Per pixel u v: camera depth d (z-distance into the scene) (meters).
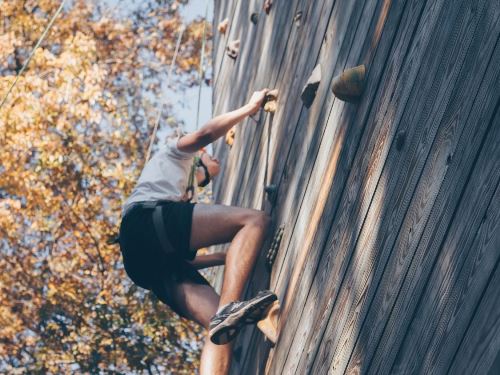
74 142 12.52
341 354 3.01
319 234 3.59
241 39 7.02
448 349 2.22
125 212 4.39
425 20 2.88
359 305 2.94
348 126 3.48
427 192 2.56
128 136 14.13
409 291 2.55
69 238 13.19
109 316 12.34
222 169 7.20
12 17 15.39
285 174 4.43
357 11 3.66
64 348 12.59
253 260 4.11
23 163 12.12
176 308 4.38
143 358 12.33
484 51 2.38
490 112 2.27
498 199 2.14
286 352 3.72
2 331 12.74
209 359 4.04
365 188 3.13
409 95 2.88
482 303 2.11
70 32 15.86
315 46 4.25
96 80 12.68
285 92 4.72
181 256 4.31
